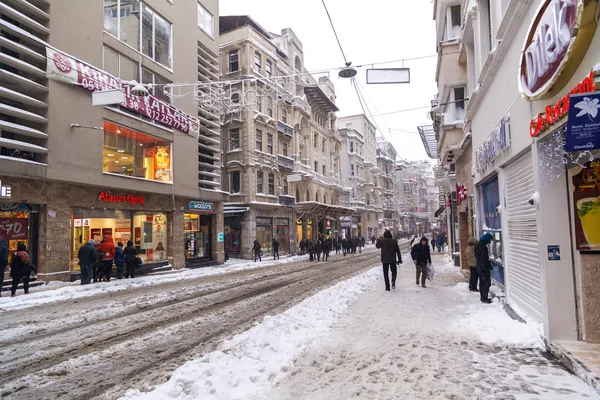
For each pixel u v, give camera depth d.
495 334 6.04
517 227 7.31
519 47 6.36
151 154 18.23
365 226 57.44
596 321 5.09
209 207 23.00
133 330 7.23
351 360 5.07
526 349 5.38
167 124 18.61
